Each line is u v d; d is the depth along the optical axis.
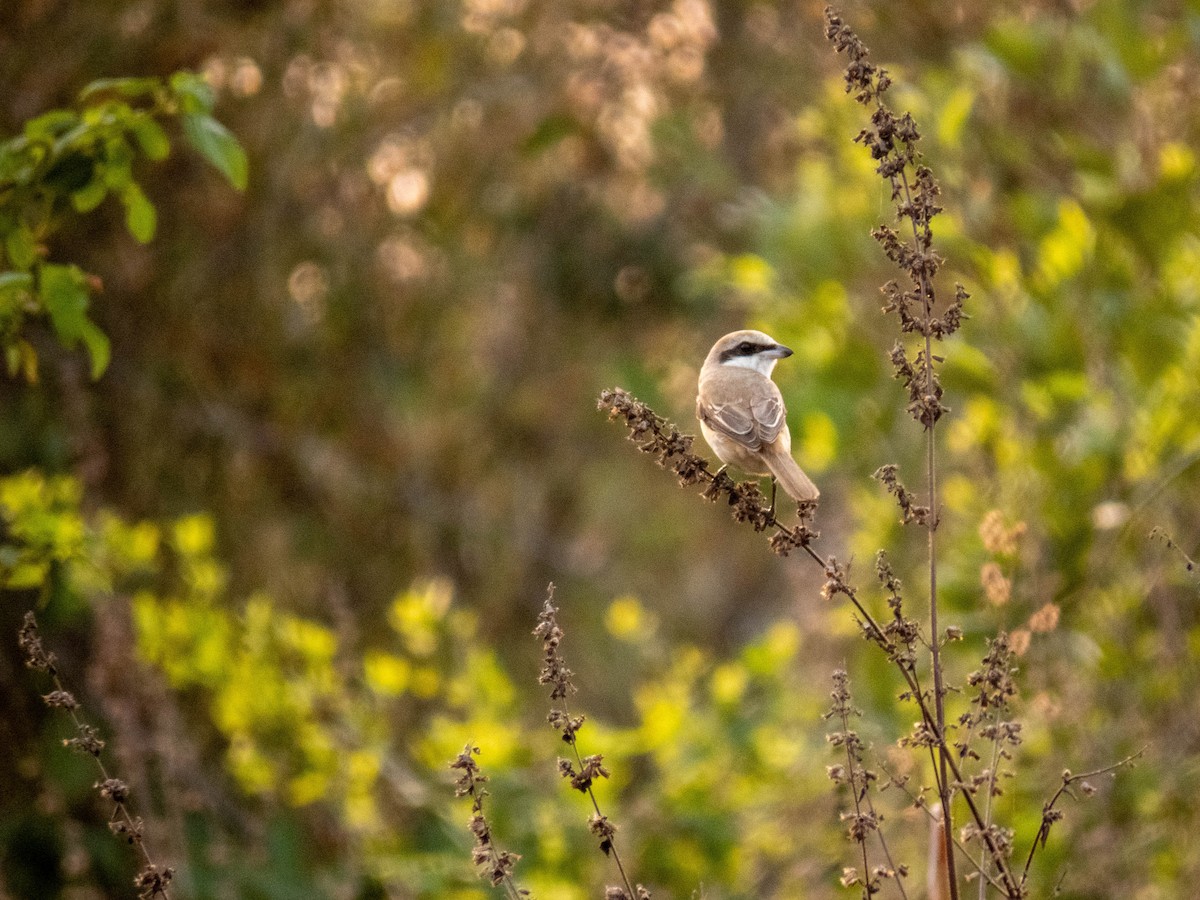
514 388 20.31
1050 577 10.43
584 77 18.22
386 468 17.61
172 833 10.12
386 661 11.88
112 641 10.48
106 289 14.64
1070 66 13.46
